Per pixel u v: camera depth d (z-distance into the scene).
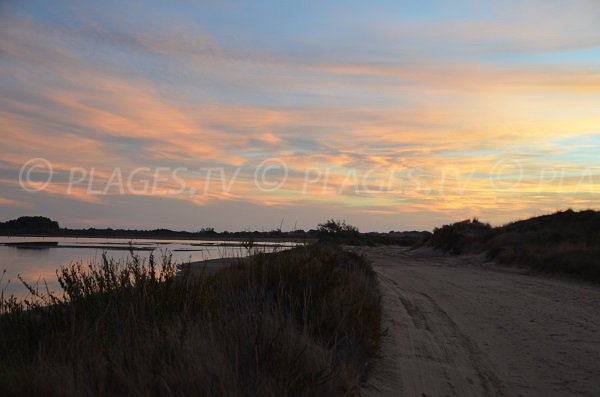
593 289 20.61
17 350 6.23
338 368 7.20
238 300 8.68
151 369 5.91
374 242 80.56
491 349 10.45
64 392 5.23
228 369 6.04
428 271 30.36
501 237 43.31
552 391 7.96
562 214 43.66
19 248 50.88
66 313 7.33
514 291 19.86
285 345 6.75
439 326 12.59
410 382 8.16
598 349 10.45
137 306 7.59
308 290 9.79
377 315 10.41
